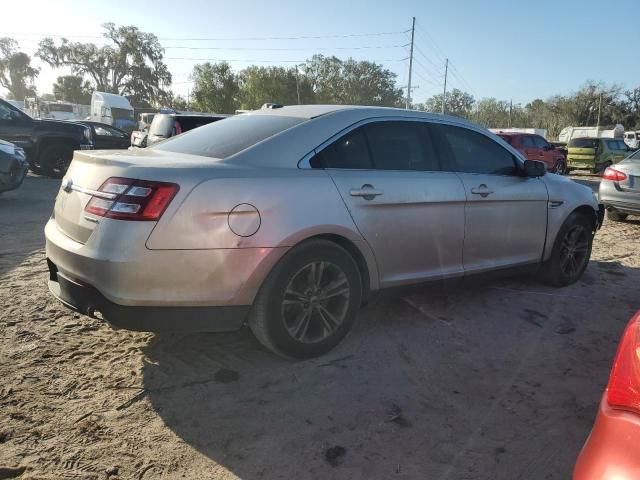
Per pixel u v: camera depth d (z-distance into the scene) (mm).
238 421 2926
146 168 3070
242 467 2564
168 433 2805
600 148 23344
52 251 3414
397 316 4457
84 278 3102
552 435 2871
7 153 9188
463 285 4469
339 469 2564
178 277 3016
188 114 12953
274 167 3400
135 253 2938
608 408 1730
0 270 5453
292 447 2719
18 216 8617
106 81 76688
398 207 3844
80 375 3354
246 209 3152
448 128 4438
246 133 3732
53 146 14109
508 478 2533
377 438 2807
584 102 79875
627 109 79562
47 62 74250
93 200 3125
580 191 5363
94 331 4000
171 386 3262
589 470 1677
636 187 9195
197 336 3949
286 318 3443
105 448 2662
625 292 5312
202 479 2475
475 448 2744
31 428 2789
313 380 3371
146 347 3758
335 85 75312
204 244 3043
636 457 1599
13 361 3490
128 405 3045
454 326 4289
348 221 3561
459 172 4363
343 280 3615
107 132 19172
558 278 5297
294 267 3363
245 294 3197
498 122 90688
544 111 84438
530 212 4836
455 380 3434
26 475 2449
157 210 2965
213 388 3254
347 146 3770
